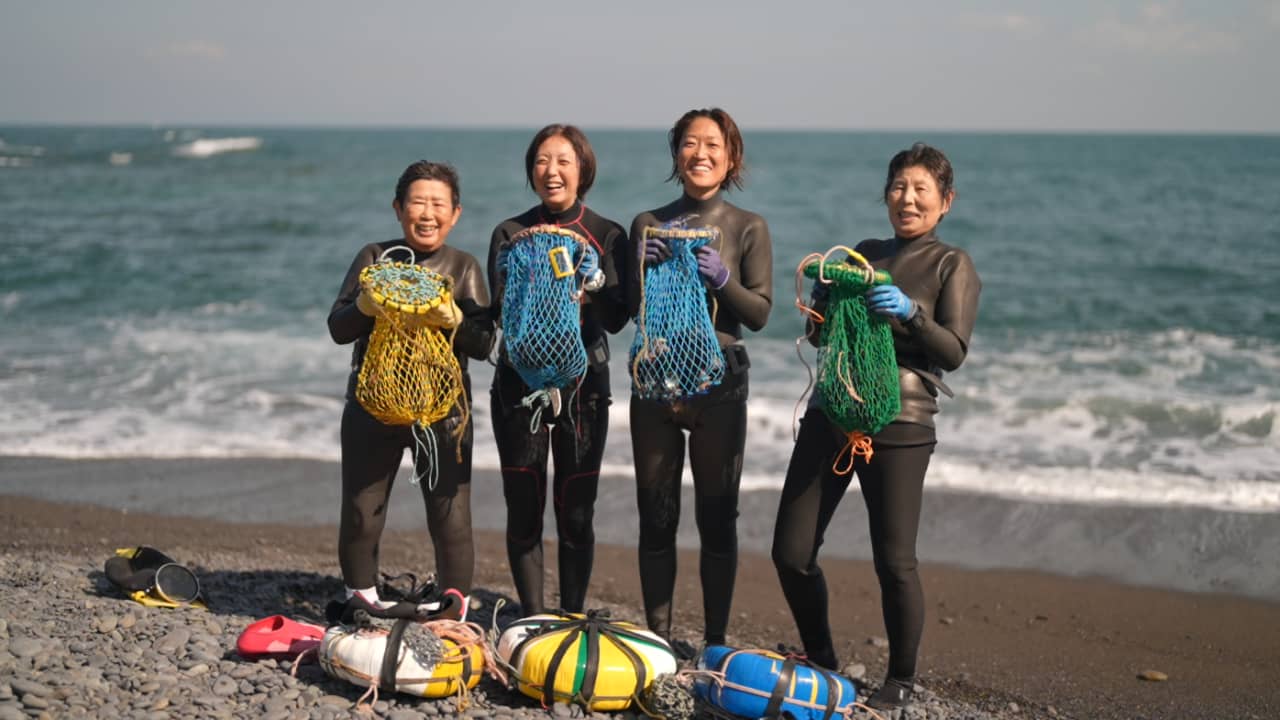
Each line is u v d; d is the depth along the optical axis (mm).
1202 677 5535
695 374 4348
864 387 4055
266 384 11836
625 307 4750
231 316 16406
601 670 4086
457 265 4688
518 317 4348
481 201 40062
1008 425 10383
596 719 4086
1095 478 8781
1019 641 6020
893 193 4391
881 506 4320
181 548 7051
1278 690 5371
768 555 7422
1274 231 27844
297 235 27406
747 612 6379
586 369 4559
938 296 4320
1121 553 7391
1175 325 15773
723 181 4746
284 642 4523
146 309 16891
